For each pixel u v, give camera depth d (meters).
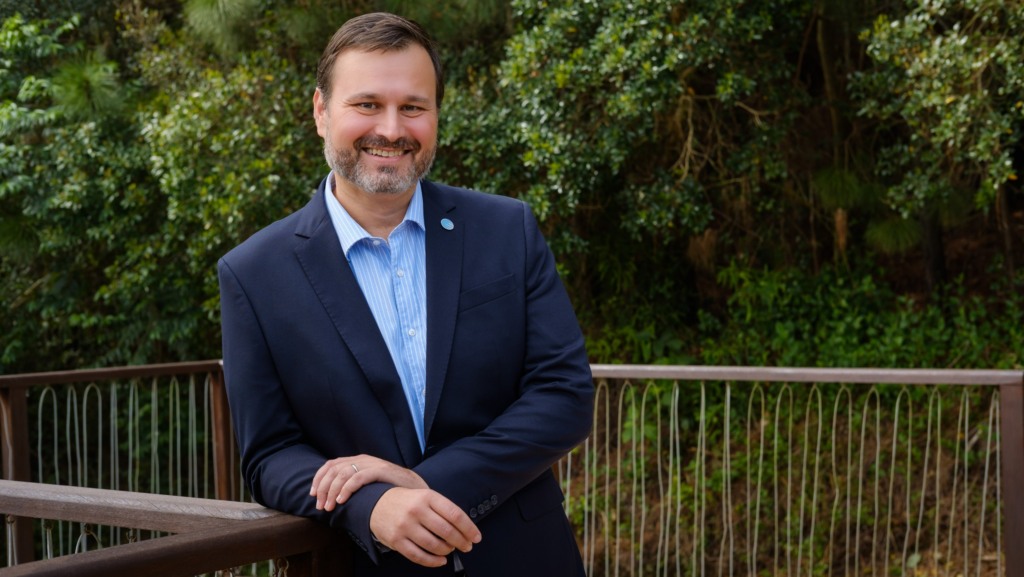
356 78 1.48
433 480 1.39
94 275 8.02
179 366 4.23
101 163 7.16
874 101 5.73
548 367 1.53
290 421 1.52
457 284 1.53
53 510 1.48
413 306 1.52
